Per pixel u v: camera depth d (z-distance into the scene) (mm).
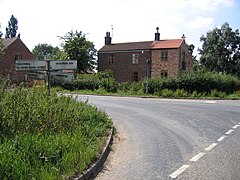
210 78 29344
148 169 6250
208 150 7914
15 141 5516
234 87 30734
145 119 13672
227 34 58625
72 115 8234
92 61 52812
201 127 11531
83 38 51375
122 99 24969
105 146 7516
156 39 49438
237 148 8148
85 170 5547
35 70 9844
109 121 10852
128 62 48625
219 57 58906
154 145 8461
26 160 5027
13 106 6738
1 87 7121
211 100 25125
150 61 46562
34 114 6875
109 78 35500
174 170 6195
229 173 6020
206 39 60562
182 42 46062
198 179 5656
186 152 7695
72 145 6254
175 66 44594
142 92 31156
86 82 35594
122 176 5777
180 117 14289
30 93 7914
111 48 51375
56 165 5301
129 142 8812
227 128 11336
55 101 8758
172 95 28641
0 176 4457
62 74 10094
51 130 6973
